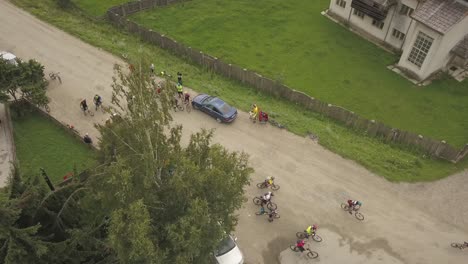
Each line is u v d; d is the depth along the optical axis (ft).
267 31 148.77
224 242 69.77
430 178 95.04
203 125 106.01
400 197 90.53
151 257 48.80
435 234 83.66
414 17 122.83
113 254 62.90
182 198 54.19
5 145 96.84
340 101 121.19
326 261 78.38
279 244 80.79
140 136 54.75
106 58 126.21
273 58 136.15
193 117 108.17
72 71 120.06
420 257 79.66
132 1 154.30
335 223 84.74
